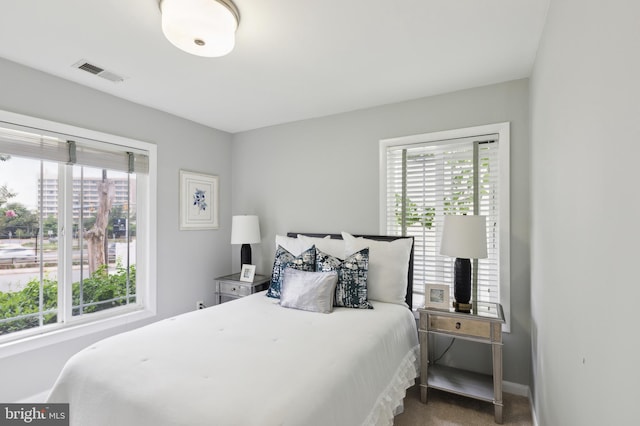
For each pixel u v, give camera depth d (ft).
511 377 7.84
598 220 2.87
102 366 4.61
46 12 5.26
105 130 8.70
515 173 7.87
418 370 8.21
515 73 7.57
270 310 7.44
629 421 2.23
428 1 5.05
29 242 7.60
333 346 5.34
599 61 2.83
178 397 3.82
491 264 8.32
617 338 2.46
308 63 7.11
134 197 9.73
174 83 8.14
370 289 8.32
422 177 9.19
